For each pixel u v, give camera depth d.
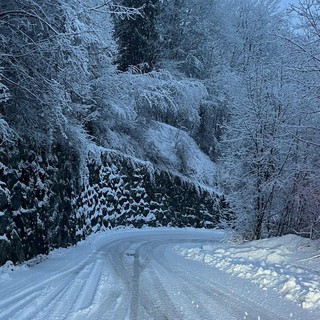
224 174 16.44
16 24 8.88
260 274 8.18
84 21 10.87
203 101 32.97
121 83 22.09
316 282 7.03
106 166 20.56
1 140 8.72
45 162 11.59
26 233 9.75
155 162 26.86
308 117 12.41
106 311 5.39
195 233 25.17
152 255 12.59
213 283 7.70
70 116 13.96
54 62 9.42
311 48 10.39
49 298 6.01
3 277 7.46
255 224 15.06
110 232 19.69
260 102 14.64
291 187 13.84
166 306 5.81
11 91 9.48
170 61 33.84
